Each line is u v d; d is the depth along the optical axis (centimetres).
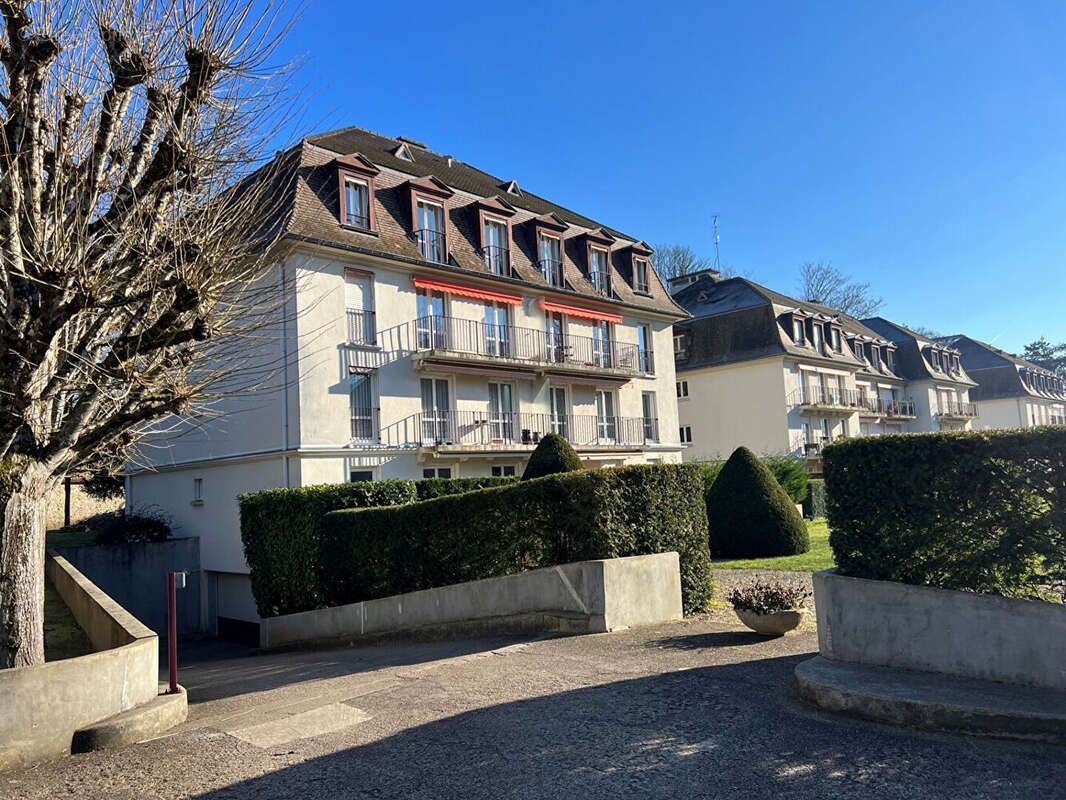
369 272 2098
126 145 780
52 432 707
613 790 442
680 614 1013
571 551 995
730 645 810
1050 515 560
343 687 756
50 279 640
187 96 763
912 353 5516
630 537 991
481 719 591
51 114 731
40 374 686
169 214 770
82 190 705
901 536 626
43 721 564
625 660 764
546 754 506
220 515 2148
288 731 595
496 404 2492
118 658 624
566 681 695
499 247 2533
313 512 1456
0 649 657
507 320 2530
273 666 1127
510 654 827
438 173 2666
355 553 1315
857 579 632
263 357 1959
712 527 1898
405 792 454
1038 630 545
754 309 4031
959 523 600
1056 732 474
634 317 3064
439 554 1162
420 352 2178
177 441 2311
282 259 988
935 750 473
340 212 2044
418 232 2273
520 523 1058
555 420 2680
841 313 5459
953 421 5734
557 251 2744
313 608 1435
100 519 2925
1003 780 423
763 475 1881
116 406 797
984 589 587
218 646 1922
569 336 2728
